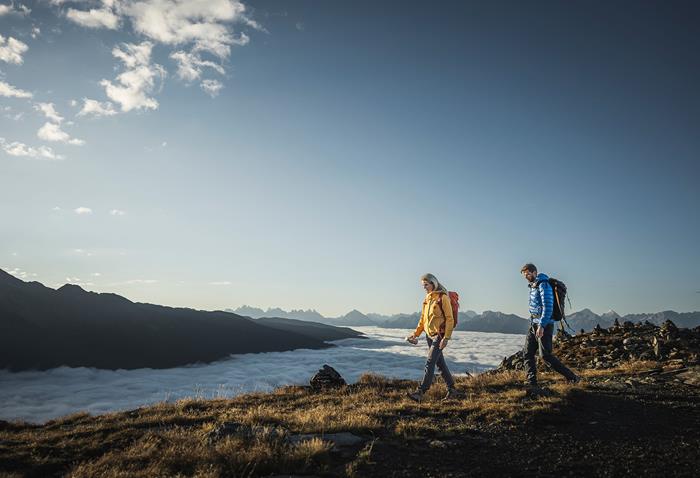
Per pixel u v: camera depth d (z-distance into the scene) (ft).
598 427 21.58
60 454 21.57
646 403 25.90
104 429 26.84
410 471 16.35
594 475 15.38
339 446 19.89
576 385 30.48
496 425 22.65
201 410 35.42
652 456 17.02
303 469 16.56
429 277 31.12
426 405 28.09
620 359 45.65
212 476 15.55
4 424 35.60
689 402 25.75
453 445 19.51
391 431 22.31
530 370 32.19
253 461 17.11
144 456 19.19
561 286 31.22
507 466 16.70
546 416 23.41
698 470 15.28
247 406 36.50
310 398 39.50
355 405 32.12
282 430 21.61
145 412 35.37
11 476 18.26
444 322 29.89
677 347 43.57
